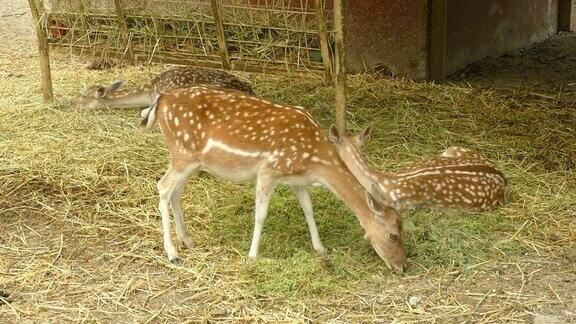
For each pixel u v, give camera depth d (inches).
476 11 407.2
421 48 386.9
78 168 314.0
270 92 376.2
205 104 264.1
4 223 288.0
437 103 366.6
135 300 255.1
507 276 262.7
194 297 255.0
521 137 338.3
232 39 347.3
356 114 354.9
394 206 287.3
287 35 337.4
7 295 256.8
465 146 331.3
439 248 271.3
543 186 304.5
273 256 269.7
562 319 247.3
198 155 264.2
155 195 299.6
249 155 260.5
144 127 269.7
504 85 386.0
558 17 473.4
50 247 276.4
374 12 391.2
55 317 249.8
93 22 366.3
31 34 470.3
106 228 283.9
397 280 260.7
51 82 366.6
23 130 342.0
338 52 316.5
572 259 269.1
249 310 249.8
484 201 288.7
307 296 254.2
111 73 406.6
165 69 411.5
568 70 406.0
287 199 293.1
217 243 275.4
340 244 273.9
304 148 260.7
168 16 358.0
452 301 253.3
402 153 326.3
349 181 262.1
